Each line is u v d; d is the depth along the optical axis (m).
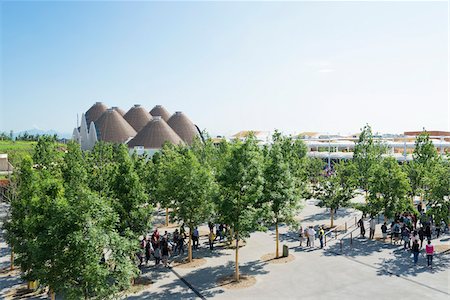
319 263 22.44
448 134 98.06
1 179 39.59
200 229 32.78
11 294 18.66
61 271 13.30
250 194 20.12
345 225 30.72
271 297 17.78
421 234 24.84
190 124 124.12
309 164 53.12
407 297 17.19
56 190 16.81
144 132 105.31
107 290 13.57
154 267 22.73
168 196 23.30
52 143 40.09
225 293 18.45
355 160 37.16
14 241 17.05
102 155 63.53
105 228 14.10
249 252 25.36
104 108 135.25
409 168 33.34
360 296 17.48
